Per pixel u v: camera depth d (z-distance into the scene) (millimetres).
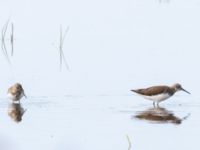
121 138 20016
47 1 43562
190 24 37344
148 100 24344
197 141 19719
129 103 24031
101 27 36969
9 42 34531
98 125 21344
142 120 21891
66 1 43719
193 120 21891
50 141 19703
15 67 29531
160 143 19578
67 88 25953
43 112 22875
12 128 21094
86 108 23328
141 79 27109
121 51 31953
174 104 24047
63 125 21359
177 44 33000
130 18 39000
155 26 36938
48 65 29875
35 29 36875
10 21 38219
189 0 44500
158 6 42500
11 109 23312
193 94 25281
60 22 38250
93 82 26781
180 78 27188
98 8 41781
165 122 21656
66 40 34500
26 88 25984
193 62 29688
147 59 30328
